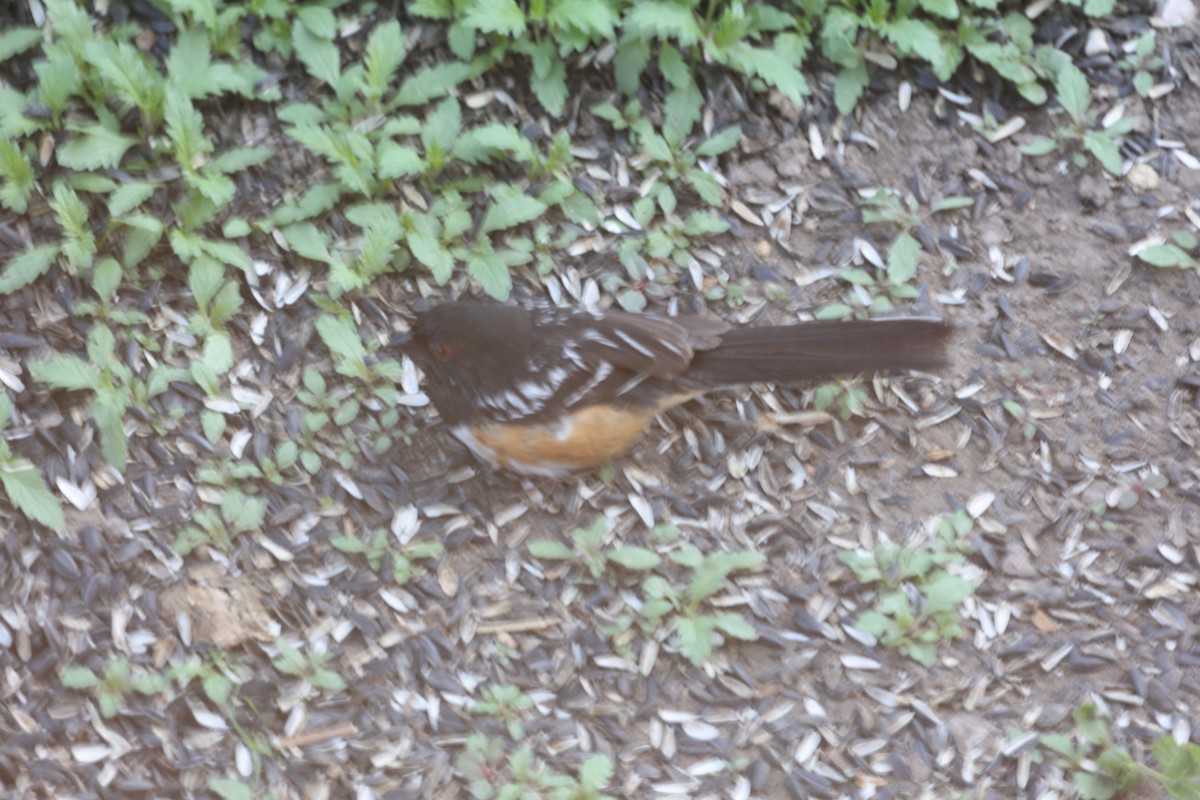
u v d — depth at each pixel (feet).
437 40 22.71
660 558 19.51
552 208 22.15
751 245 22.49
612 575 19.40
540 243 21.86
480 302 19.81
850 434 21.08
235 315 20.70
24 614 18.11
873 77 23.77
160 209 20.95
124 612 18.33
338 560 19.21
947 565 20.01
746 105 23.24
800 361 19.22
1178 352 22.31
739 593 19.54
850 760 18.47
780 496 20.48
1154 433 21.56
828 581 19.74
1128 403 21.77
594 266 21.94
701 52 23.08
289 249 21.16
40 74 20.51
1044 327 22.31
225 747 17.62
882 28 23.16
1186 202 23.48
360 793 17.56
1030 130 23.88
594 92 22.88
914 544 20.21
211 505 19.33
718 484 20.47
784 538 20.12
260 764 17.56
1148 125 24.02
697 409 20.95
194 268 20.40
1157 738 18.90
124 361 20.06
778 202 22.85
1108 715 19.04
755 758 18.35
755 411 21.02
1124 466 21.21
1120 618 19.92
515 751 17.99
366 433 20.22
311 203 21.21
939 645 19.47
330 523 19.49
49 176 20.83
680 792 18.02
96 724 17.51
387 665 18.53
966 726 18.86
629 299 21.75
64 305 20.21
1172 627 19.88
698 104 22.91
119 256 20.66
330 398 20.25
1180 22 24.59
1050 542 20.49
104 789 17.16
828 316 21.91
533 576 19.40
